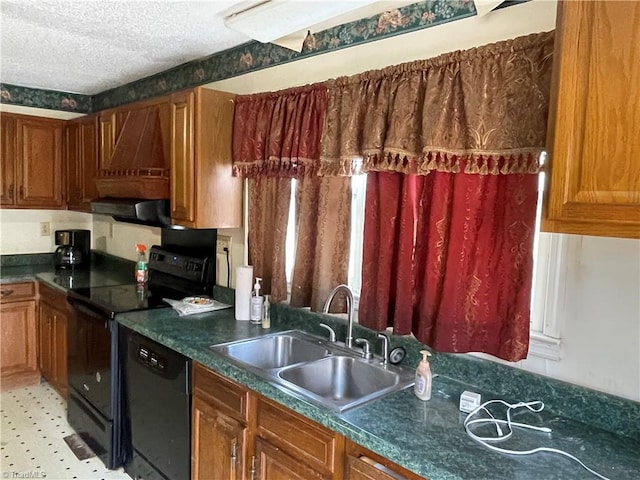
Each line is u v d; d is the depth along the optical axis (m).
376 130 1.83
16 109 3.76
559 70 1.11
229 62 2.75
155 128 2.81
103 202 3.04
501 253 1.59
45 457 2.70
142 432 2.40
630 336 1.38
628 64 1.02
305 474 1.56
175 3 2.01
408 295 1.80
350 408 1.52
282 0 1.80
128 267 3.79
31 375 3.68
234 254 2.77
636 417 1.37
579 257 1.47
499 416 1.49
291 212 2.37
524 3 1.55
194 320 2.46
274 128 2.33
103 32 2.41
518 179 1.53
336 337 2.20
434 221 1.71
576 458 1.26
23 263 3.98
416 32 1.86
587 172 1.08
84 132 3.60
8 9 2.10
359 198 2.15
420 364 1.63
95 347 2.66
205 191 2.50
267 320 2.37
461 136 1.61
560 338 1.52
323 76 2.23
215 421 1.93
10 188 3.62
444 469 1.19
